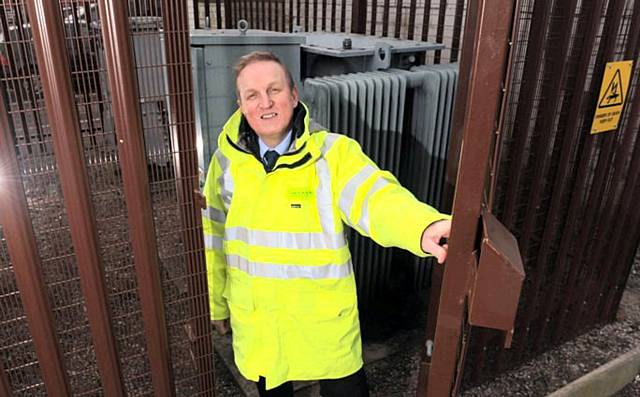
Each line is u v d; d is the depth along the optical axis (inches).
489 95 31.5
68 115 48.0
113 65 48.2
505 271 33.1
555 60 75.7
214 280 71.6
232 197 63.9
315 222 62.0
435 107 108.0
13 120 47.5
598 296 110.3
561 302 102.4
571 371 101.6
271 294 63.8
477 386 97.0
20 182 49.2
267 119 59.0
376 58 127.3
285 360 66.9
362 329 111.0
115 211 54.1
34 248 51.7
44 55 45.8
